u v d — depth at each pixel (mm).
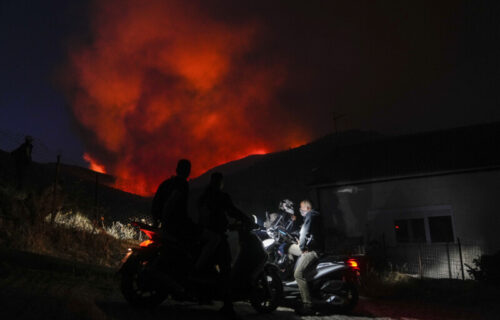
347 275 6828
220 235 5070
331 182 17172
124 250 10547
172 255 4875
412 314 7516
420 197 15914
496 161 14773
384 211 16391
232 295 5320
